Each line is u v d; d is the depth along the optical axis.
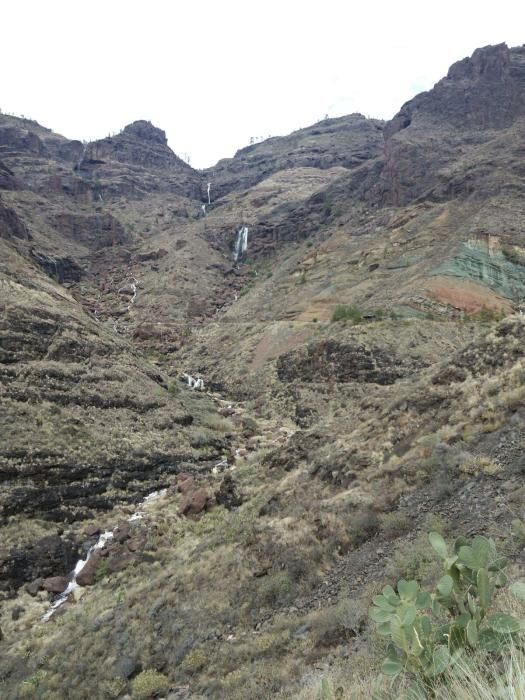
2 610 22.66
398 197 119.69
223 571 14.98
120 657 13.36
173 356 86.81
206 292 124.12
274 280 114.88
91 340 50.97
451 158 119.00
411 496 12.92
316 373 56.41
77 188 190.50
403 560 9.93
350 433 20.30
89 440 36.44
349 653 7.98
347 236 115.69
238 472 26.08
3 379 38.66
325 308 80.06
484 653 2.01
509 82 134.62
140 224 180.50
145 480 35.31
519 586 2.12
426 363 51.69
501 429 13.36
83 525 29.52
